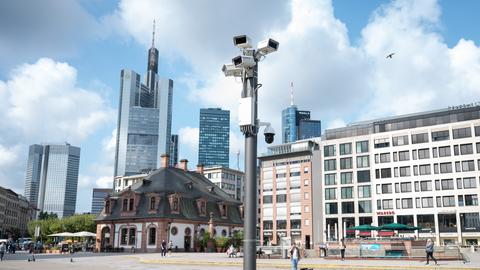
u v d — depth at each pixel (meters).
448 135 84.94
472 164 81.75
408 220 85.44
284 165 102.62
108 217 67.69
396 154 89.31
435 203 83.50
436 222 82.62
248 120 10.86
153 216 62.50
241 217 78.25
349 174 93.56
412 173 86.88
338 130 97.88
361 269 29.83
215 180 139.75
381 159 90.75
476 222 79.31
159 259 38.66
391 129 91.75
